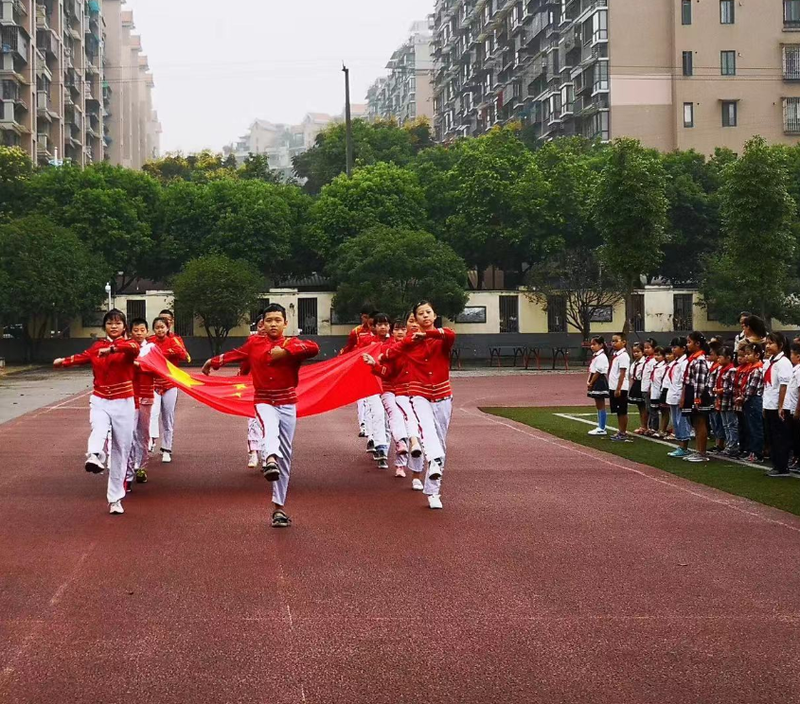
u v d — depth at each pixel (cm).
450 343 941
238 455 1350
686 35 5747
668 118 5784
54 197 4947
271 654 516
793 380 1139
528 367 4262
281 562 714
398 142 7081
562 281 4588
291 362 857
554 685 476
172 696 459
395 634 550
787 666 504
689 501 986
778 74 5772
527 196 4797
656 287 4875
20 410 2114
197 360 4869
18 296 4288
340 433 1656
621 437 1544
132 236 4906
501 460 1307
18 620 571
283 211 5078
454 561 721
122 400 906
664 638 546
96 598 617
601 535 817
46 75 6569
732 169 3112
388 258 4362
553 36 6712
